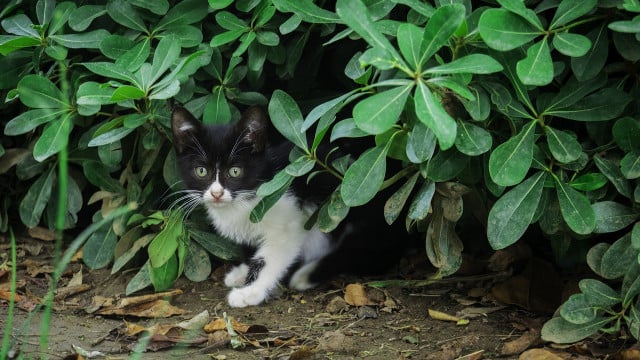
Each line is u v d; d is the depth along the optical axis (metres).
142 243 4.21
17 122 3.90
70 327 3.65
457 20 2.82
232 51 4.35
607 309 3.29
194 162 4.16
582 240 4.09
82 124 4.35
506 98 3.24
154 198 4.47
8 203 4.87
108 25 4.32
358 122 2.79
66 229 4.84
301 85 4.68
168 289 4.22
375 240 4.44
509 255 4.30
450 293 4.12
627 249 3.25
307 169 3.50
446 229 3.61
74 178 4.75
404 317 3.84
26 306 3.87
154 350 3.39
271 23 4.03
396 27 3.25
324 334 3.55
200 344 3.45
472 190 3.70
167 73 3.94
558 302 3.93
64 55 4.03
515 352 3.36
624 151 3.35
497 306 3.94
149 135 4.09
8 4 4.38
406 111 3.27
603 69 3.36
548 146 3.32
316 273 4.25
